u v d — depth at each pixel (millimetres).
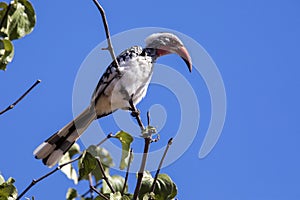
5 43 7566
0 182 8320
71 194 9812
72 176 9852
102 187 9531
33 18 7930
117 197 8453
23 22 7875
